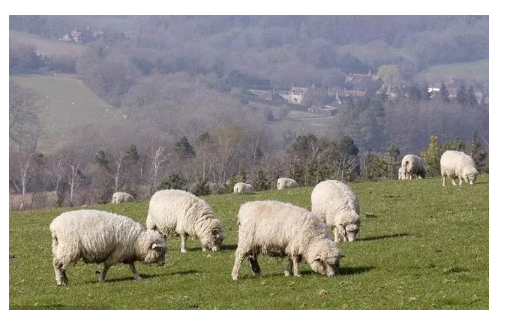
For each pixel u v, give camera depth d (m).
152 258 25.36
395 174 82.94
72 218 24.83
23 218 46.19
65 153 128.00
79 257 24.91
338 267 25.47
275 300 22.69
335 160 99.88
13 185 109.94
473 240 30.66
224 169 126.50
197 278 25.55
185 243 30.14
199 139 134.38
